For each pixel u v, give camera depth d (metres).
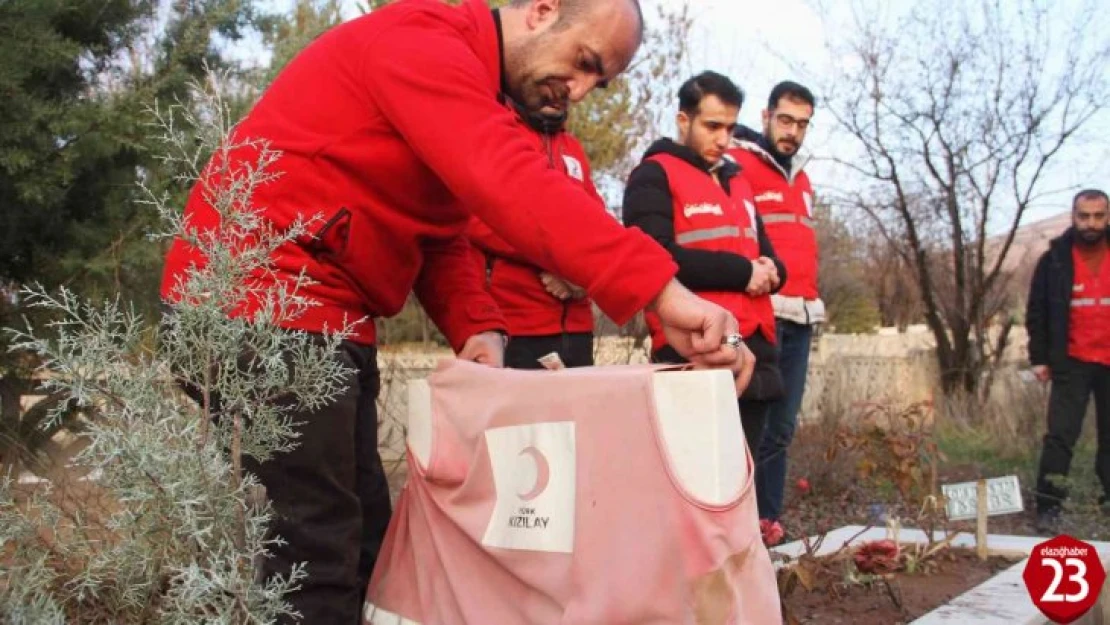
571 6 2.12
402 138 2.01
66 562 1.82
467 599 1.96
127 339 1.70
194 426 1.64
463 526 1.98
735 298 3.79
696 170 3.95
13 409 4.51
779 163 5.14
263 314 1.72
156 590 1.72
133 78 5.06
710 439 1.61
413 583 2.15
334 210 2.01
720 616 1.58
